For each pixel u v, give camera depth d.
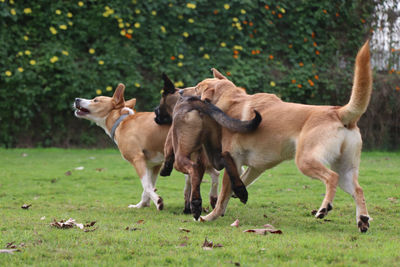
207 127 6.52
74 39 16.05
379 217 6.84
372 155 15.84
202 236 5.26
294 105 5.93
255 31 17.08
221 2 16.55
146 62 16.38
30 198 8.76
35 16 15.44
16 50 15.17
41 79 15.20
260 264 4.06
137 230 5.59
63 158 14.07
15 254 4.40
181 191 9.81
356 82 5.29
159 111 7.82
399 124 17.05
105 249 4.59
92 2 15.83
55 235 5.19
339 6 17.69
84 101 8.88
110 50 15.77
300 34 17.48
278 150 5.86
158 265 4.09
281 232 5.52
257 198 8.66
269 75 16.70
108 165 12.98
